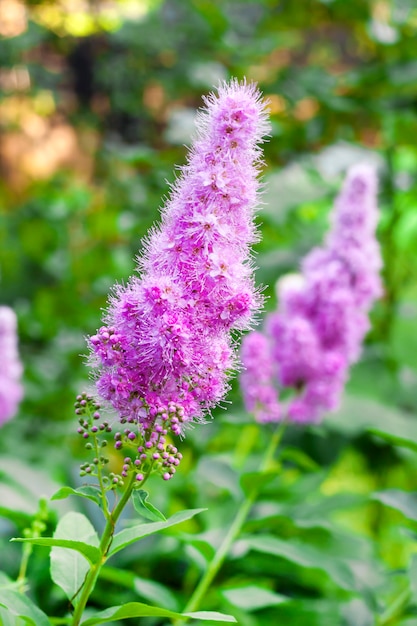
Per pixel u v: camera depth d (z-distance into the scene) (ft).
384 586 2.23
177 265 1.32
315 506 2.11
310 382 2.21
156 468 1.34
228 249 1.32
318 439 2.68
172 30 4.39
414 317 3.73
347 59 5.10
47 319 4.20
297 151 3.92
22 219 4.87
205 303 1.32
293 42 4.34
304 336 2.18
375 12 3.89
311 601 2.27
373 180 2.31
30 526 2.06
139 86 5.03
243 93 1.33
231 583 2.28
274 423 2.67
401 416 2.84
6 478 2.37
